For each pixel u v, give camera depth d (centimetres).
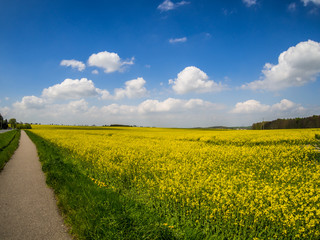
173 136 3291
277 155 1284
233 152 1361
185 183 663
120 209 463
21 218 469
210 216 441
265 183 679
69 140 2331
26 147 2073
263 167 929
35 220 459
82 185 638
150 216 440
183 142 2269
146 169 859
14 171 958
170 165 887
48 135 3419
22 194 632
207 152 1410
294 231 407
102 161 991
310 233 395
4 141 2408
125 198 542
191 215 464
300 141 2094
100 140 2355
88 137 2912
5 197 606
